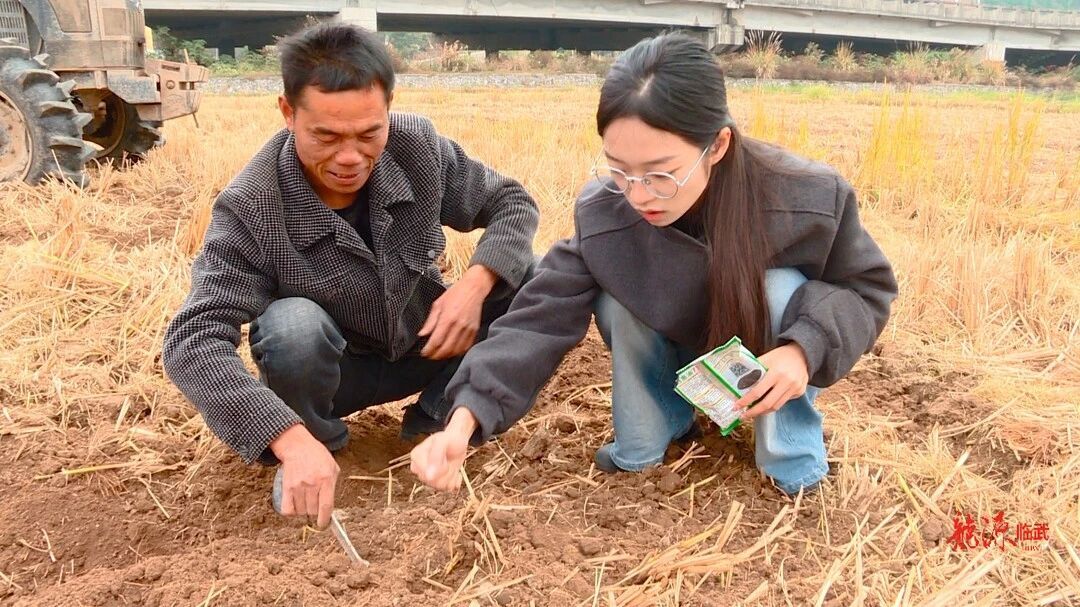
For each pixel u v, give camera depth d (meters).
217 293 2.19
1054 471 2.64
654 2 41.88
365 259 2.38
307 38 2.02
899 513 2.48
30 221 5.39
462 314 2.56
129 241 5.26
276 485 2.49
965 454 2.65
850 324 2.23
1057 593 2.15
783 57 42.12
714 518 2.43
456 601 2.09
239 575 2.17
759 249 2.17
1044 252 4.58
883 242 5.23
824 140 11.09
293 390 2.39
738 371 2.15
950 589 2.10
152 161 7.96
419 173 2.43
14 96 6.30
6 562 2.42
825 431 2.89
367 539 2.33
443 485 2.10
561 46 50.31
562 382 3.35
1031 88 39.75
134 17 7.65
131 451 2.86
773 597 2.12
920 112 7.55
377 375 2.77
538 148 9.19
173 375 2.12
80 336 3.72
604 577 2.19
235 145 9.01
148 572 2.24
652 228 2.28
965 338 3.84
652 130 1.94
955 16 50.84
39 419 2.99
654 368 2.53
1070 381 3.40
